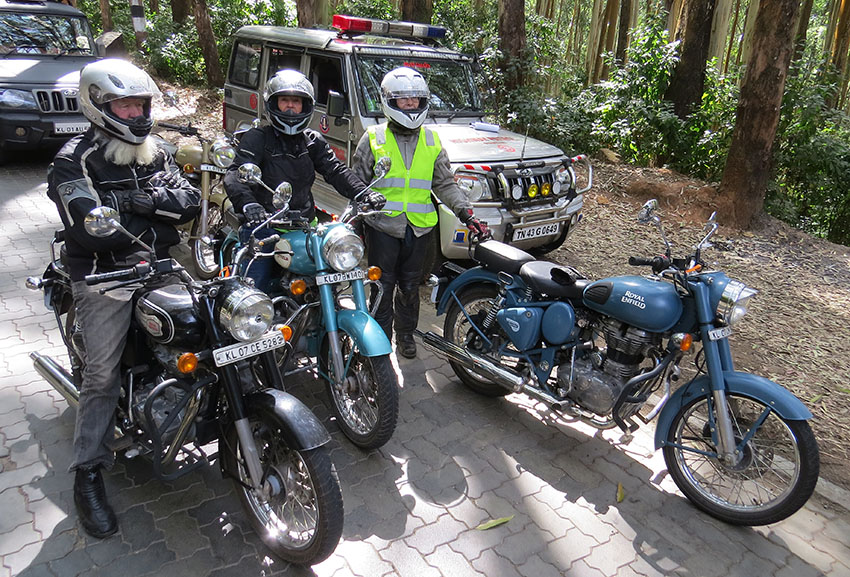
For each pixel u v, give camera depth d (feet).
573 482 11.09
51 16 29.73
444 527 9.77
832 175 30.12
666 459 10.89
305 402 12.78
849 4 53.47
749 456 10.25
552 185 18.63
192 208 8.98
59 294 11.15
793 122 29.48
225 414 8.98
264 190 11.97
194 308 8.52
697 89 35.58
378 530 9.60
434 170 13.57
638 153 33.94
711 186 28.19
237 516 9.65
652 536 9.95
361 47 19.21
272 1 56.29
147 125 8.37
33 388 12.50
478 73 22.50
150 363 9.51
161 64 48.78
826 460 12.23
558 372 11.51
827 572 9.46
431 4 39.06
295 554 8.53
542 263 12.15
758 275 22.04
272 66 22.39
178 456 10.71
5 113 25.18
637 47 36.04
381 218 13.19
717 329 10.04
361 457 11.28
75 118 26.68
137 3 48.96
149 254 8.95
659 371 10.37
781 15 23.66
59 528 9.16
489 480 10.95
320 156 12.50
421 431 12.21
